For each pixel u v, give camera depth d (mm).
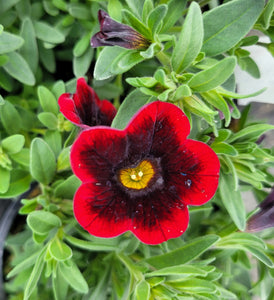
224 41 75
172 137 72
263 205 89
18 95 107
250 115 123
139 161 76
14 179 90
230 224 93
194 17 65
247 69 107
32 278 76
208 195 75
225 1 92
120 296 93
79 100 79
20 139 85
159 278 81
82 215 72
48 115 93
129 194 78
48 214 80
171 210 78
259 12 73
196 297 86
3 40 85
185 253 82
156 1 94
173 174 77
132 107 74
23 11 98
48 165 84
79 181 85
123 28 70
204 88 68
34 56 98
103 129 66
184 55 69
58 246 82
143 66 97
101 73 76
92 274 102
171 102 71
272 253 98
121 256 90
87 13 98
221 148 82
